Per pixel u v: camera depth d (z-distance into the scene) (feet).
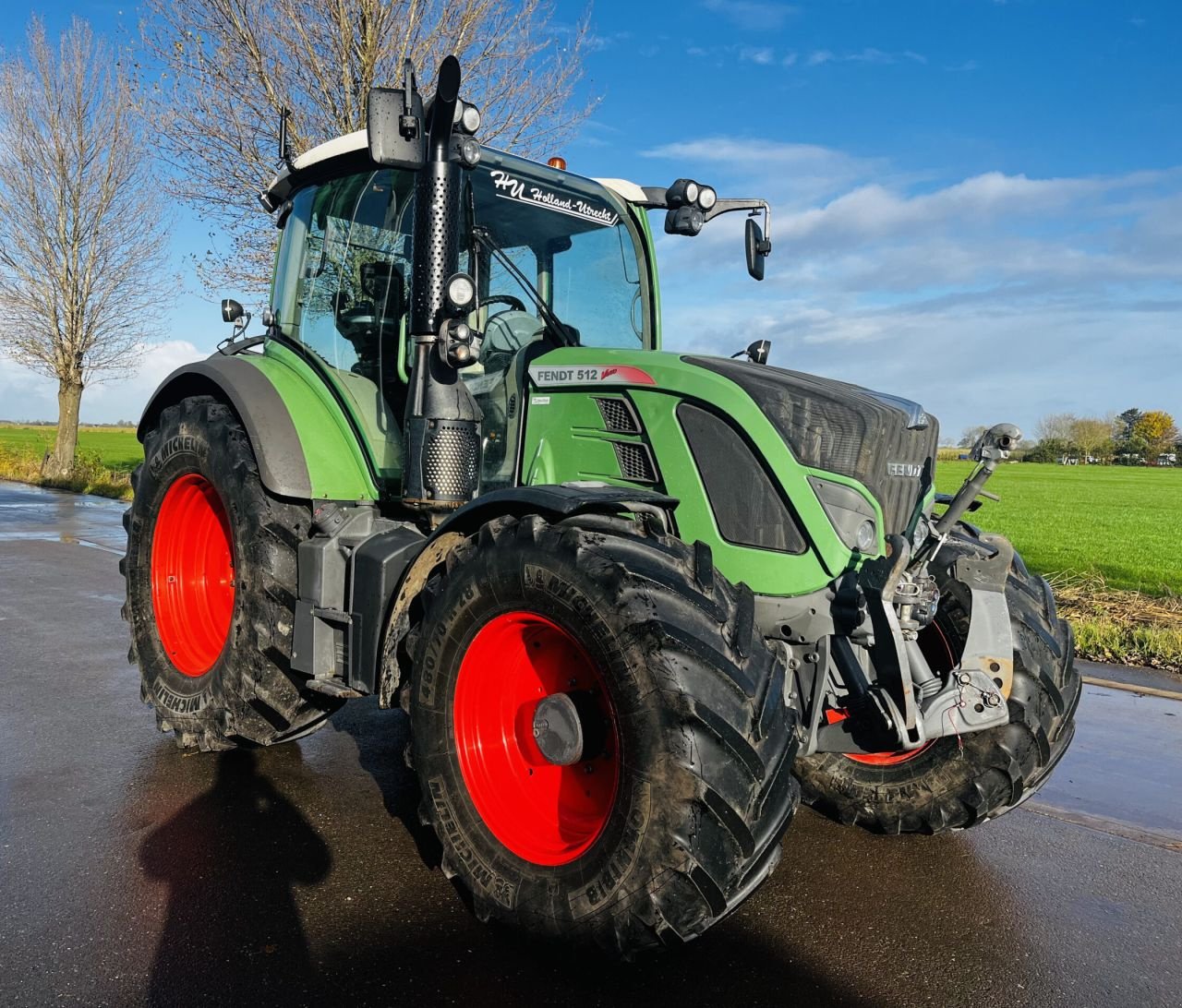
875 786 11.11
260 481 11.96
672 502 9.09
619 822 7.59
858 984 7.95
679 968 8.13
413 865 9.96
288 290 13.93
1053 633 10.70
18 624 21.81
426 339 10.36
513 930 8.33
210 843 10.38
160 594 14.19
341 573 11.35
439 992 7.62
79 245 77.51
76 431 81.56
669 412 9.84
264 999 7.44
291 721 12.18
